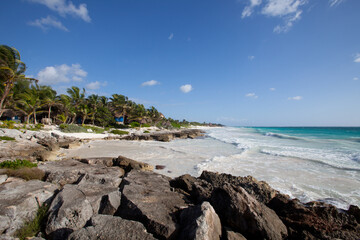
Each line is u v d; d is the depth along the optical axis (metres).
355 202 7.23
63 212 4.33
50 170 7.69
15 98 29.00
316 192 8.23
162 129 68.56
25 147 15.30
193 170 11.62
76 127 34.31
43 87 36.75
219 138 37.88
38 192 5.18
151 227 4.25
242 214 4.66
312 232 4.75
